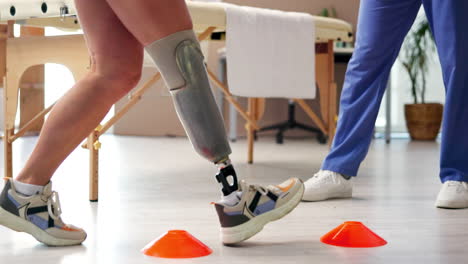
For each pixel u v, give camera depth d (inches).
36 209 48.3
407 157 141.3
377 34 72.9
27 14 72.6
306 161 130.6
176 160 128.8
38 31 97.9
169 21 40.8
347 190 77.0
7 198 47.6
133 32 41.6
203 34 88.6
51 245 49.5
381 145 182.1
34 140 184.1
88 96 44.5
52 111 45.7
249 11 93.7
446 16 68.8
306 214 65.4
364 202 74.1
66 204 71.1
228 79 91.0
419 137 207.2
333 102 113.7
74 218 62.3
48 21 84.2
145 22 40.5
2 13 75.1
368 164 123.8
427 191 84.2
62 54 75.9
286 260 45.3
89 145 73.5
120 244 50.6
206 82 42.9
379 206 71.1
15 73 84.0
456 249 49.2
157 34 41.0
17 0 73.0
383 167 117.8
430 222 61.1
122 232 55.5
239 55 91.8
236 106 120.0
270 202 49.9
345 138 77.1
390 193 82.0
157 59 41.9
